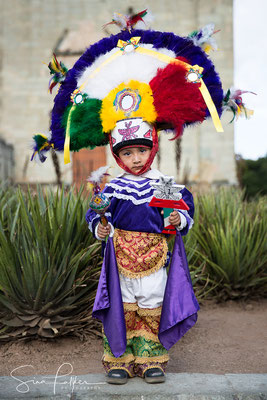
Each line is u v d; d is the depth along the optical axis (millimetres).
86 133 2715
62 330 3145
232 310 4320
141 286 2396
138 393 2234
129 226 2439
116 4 15781
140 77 2594
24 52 16203
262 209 5059
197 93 2555
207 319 3984
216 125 2479
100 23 15828
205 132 15109
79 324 3236
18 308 3070
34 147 2859
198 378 2424
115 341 2285
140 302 2414
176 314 2328
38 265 3035
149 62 2609
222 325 3785
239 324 3820
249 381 2377
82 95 2686
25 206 3428
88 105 2645
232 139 15109
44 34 16094
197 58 2633
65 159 2641
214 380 2395
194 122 2709
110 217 2479
